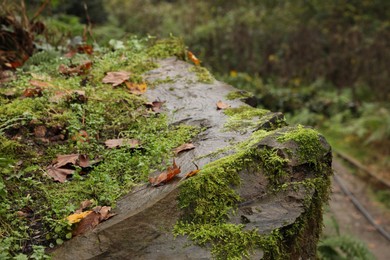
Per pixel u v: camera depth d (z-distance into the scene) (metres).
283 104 10.78
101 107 3.14
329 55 12.27
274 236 2.12
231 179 2.28
